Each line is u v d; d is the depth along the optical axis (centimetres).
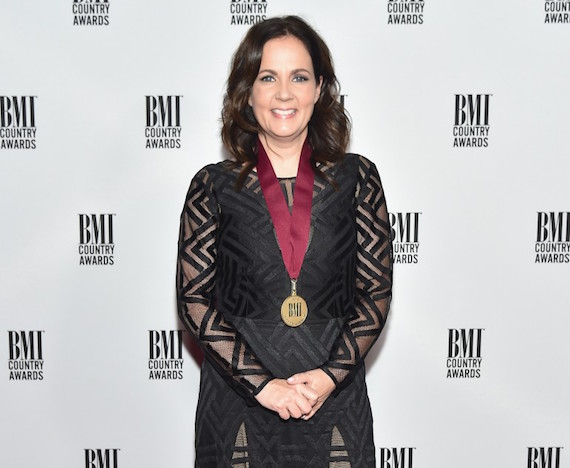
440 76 227
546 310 237
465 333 239
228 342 156
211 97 228
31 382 241
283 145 165
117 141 230
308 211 160
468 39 225
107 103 228
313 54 162
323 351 158
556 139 229
